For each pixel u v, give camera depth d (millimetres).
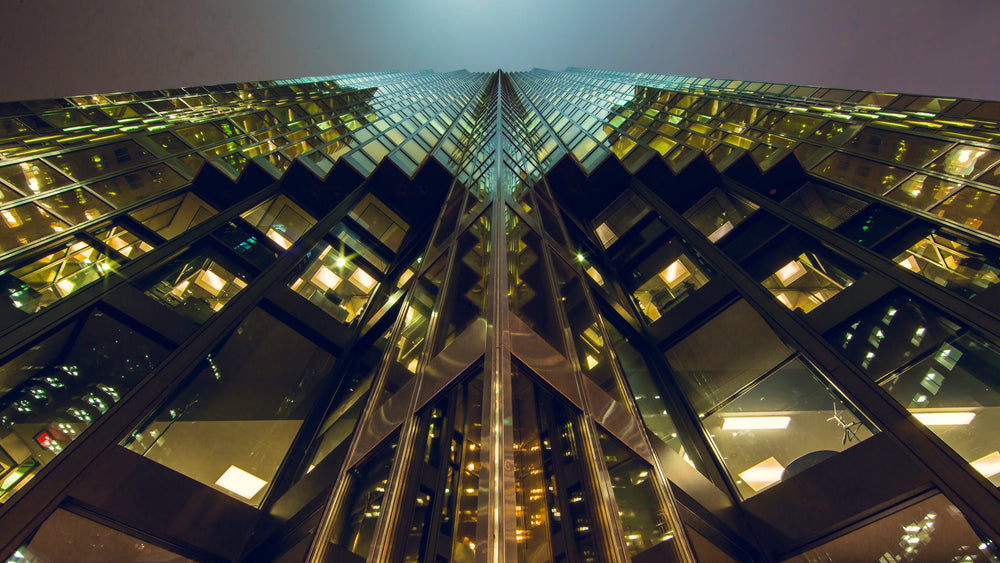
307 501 7129
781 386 9461
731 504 7941
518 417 5820
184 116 22828
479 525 3588
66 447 6797
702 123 27359
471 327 6781
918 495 6410
